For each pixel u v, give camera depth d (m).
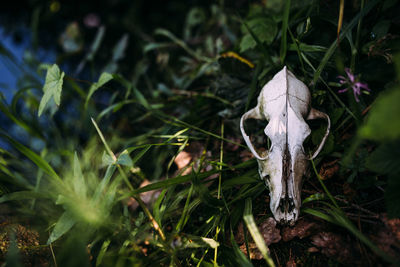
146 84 0.87
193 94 0.72
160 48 0.94
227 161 0.59
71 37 0.94
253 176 0.53
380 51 0.52
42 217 0.57
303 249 0.49
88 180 0.59
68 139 0.71
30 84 0.75
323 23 0.58
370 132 0.38
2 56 0.74
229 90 0.63
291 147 0.47
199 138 0.62
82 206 0.49
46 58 0.97
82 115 0.73
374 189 0.50
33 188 0.60
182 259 0.51
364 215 0.49
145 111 0.73
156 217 0.51
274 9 0.68
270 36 0.60
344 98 0.56
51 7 1.13
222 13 0.87
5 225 0.55
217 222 0.51
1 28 1.10
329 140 0.51
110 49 1.01
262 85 0.60
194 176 0.50
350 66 0.52
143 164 0.64
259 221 0.50
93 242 0.52
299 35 0.58
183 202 0.57
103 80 0.58
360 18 0.52
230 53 0.63
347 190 0.51
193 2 1.07
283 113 0.48
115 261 0.50
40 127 0.72
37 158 0.53
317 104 0.55
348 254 0.46
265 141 0.58
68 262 0.46
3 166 0.60
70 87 0.80
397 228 0.46
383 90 0.52
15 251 0.47
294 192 0.46
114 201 0.51
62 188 0.55
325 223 0.49
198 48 0.88
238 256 0.47
